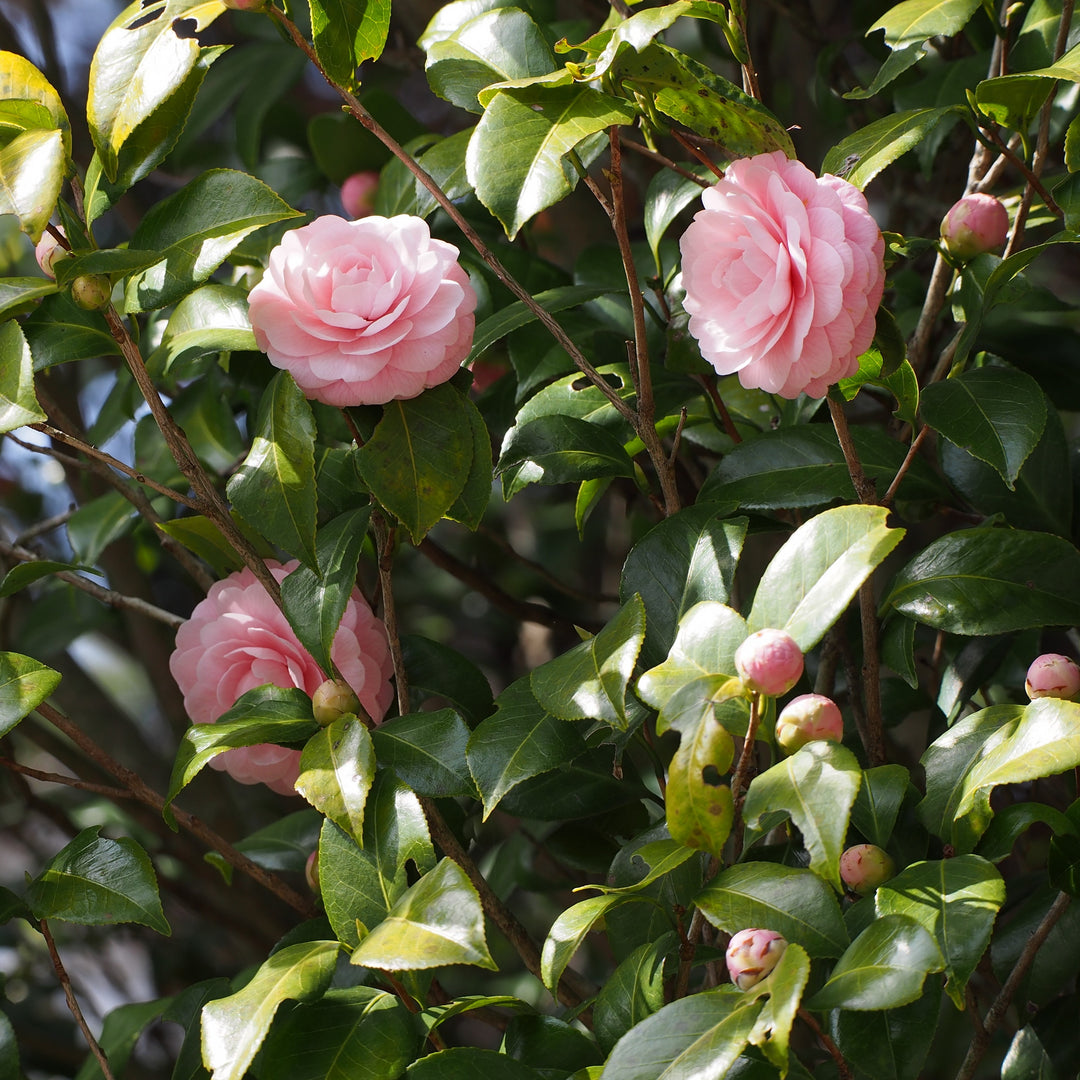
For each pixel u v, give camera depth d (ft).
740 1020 4.39
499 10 4.92
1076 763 4.55
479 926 4.51
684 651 4.57
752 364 4.62
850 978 4.42
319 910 5.16
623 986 4.66
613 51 4.59
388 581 4.93
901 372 4.88
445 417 4.82
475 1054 4.61
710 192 4.63
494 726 4.74
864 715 5.08
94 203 4.90
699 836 4.43
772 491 4.95
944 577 4.86
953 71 5.43
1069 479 5.07
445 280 4.77
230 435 5.59
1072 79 4.72
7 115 4.76
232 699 4.99
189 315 5.01
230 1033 4.53
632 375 5.08
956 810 4.65
